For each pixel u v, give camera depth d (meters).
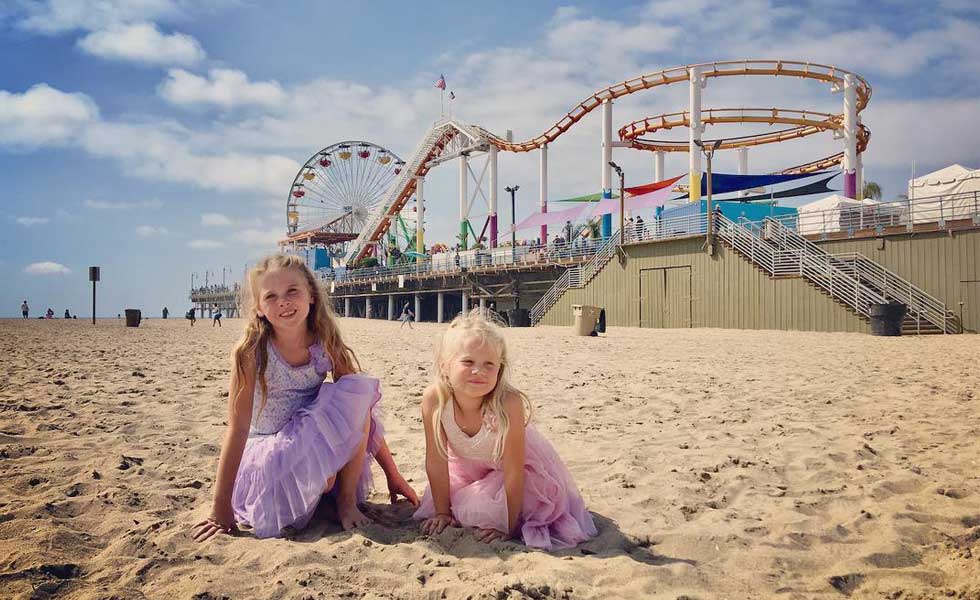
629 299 30.11
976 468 4.15
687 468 4.25
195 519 3.20
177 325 39.78
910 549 2.84
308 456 3.09
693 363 11.54
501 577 2.51
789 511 3.36
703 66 35.38
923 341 17.19
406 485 3.68
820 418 5.96
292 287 3.20
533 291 41.44
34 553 2.58
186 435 5.15
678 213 32.25
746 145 45.38
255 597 2.34
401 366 11.12
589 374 9.83
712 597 2.39
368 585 2.46
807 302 23.48
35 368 10.16
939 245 21.62
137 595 2.31
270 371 3.28
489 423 2.98
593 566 2.63
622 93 39.16
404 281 54.25
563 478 3.15
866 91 36.62
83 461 4.24
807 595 2.43
